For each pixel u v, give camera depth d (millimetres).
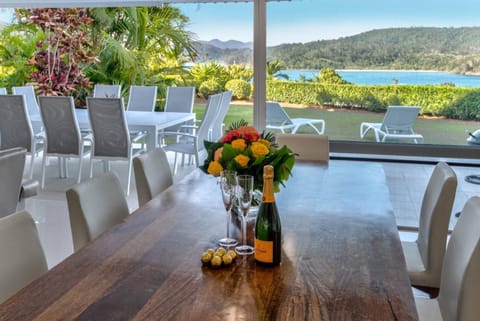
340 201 2133
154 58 5684
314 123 4191
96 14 5844
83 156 5184
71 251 3283
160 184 2537
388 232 1738
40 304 1190
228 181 1608
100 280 1325
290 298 1238
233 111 5113
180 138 5793
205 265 1431
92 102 4637
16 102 5039
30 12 6199
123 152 4816
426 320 1741
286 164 1921
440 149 3918
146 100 5945
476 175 3971
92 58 6035
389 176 4125
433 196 2219
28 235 1538
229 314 1153
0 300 1403
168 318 1132
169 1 4676
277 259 1429
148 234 1686
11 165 2881
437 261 2119
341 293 1269
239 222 1821
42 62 6172
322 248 1584
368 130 4078
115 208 2053
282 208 2027
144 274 1368
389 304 1213
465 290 1511
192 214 1914
